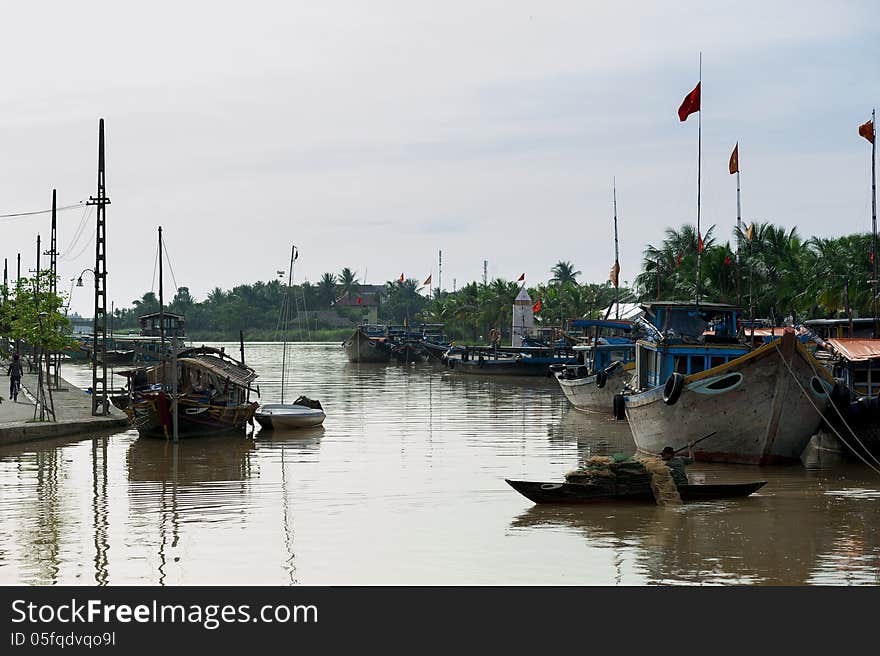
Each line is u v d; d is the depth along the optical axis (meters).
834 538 21.30
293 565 19.44
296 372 93.06
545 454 34.97
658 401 32.22
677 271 77.38
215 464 32.25
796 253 73.31
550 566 19.33
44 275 48.59
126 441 38.12
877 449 31.80
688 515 23.62
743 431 30.70
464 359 90.50
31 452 35.03
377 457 34.00
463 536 21.66
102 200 40.50
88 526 22.69
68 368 103.81
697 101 34.78
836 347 34.56
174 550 20.50
